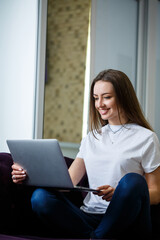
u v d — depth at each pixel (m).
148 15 3.75
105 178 1.81
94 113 1.99
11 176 1.83
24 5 3.00
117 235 1.59
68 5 3.43
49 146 1.60
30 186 1.85
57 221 1.63
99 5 3.34
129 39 3.64
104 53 3.40
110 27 3.45
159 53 3.92
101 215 1.78
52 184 1.67
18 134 2.98
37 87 2.95
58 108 3.46
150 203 1.72
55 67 3.46
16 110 3.00
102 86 1.88
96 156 1.85
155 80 3.85
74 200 2.03
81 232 1.65
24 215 1.82
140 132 1.85
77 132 3.37
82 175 1.98
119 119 1.89
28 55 2.97
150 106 3.78
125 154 1.79
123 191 1.57
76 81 3.38
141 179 1.60
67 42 3.43
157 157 1.79
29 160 1.70
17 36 3.02
